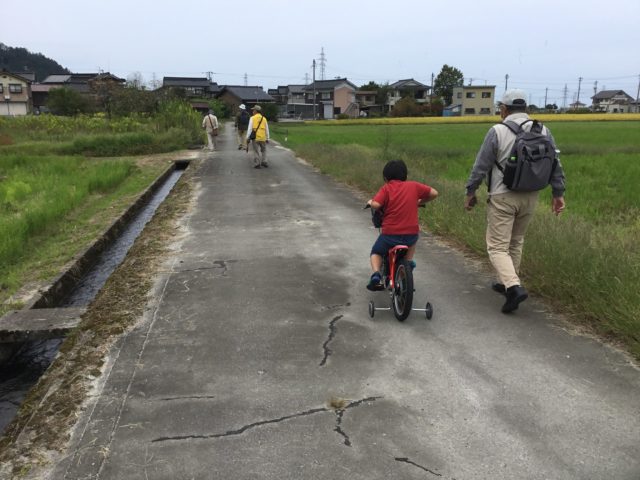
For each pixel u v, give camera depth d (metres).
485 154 4.03
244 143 20.47
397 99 91.88
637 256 4.65
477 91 84.19
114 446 2.62
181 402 3.00
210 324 4.09
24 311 4.48
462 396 3.02
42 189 10.73
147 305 4.49
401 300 4.04
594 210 8.87
